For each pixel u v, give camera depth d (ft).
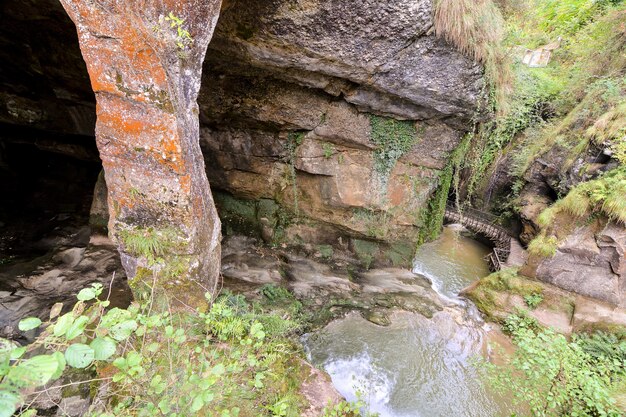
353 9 14.56
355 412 12.35
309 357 18.69
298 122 22.90
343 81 19.62
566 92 34.55
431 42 16.88
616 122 26.27
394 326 22.35
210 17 10.44
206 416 7.61
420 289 27.71
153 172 11.13
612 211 22.47
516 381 12.86
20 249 22.85
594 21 35.68
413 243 29.91
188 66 10.74
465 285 32.30
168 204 11.56
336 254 29.48
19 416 4.82
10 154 31.83
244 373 10.88
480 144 26.30
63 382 10.83
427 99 20.06
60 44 20.22
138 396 7.49
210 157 26.71
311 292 24.14
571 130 32.58
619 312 22.88
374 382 18.21
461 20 16.55
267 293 22.15
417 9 15.06
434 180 26.99
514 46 20.95
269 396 11.03
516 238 39.24
